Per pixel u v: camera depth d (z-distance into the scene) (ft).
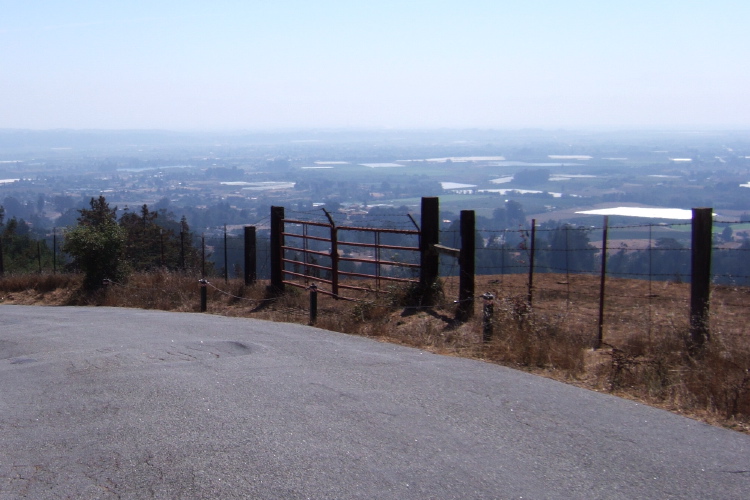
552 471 16.02
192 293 54.24
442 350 30.60
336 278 47.75
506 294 42.73
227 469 16.06
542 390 23.17
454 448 17.43
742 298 39.34
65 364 28.63
